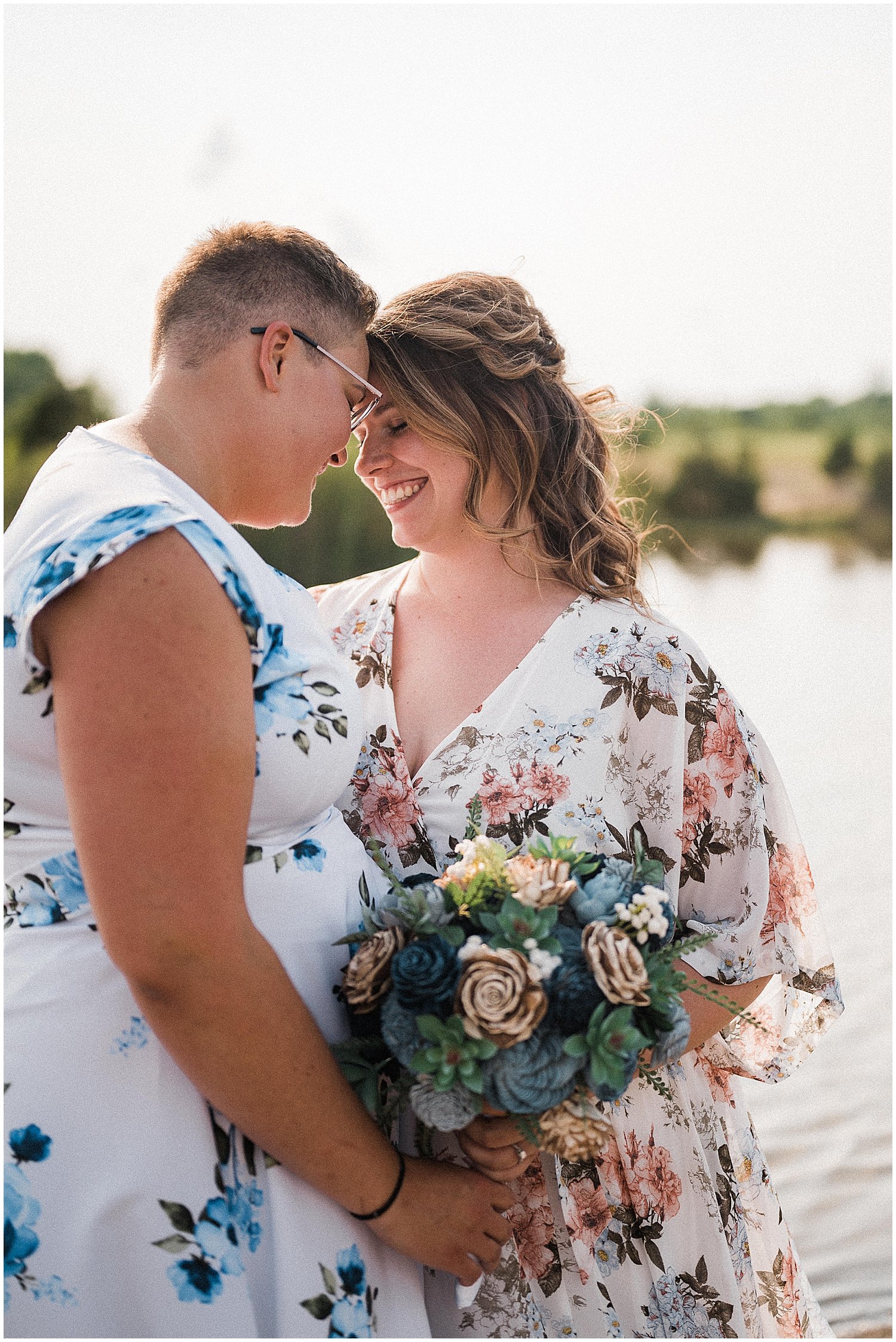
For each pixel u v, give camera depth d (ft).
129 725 3.64
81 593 3.74
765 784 5.98
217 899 3.73
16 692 4.00
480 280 6.30
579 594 6.00
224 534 4.34
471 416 5.87
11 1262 3.83
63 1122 3.97
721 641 38.45
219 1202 4.03
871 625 41.14
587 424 6.49
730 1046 6.14
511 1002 4.06
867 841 18.84
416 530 6.06
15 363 34.73
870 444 82.94
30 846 4.27
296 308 4.97
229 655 3.87
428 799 5.62
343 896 4.75
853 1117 11.32
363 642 6.29
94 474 4.22
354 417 5.70
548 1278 5.07
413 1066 4.17
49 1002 4.12
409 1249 4.31
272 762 4.31
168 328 4.87
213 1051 3.81
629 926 4.45
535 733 5.57
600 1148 4.24
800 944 5.98
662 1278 5.20
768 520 83.30
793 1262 6.04
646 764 5.59
